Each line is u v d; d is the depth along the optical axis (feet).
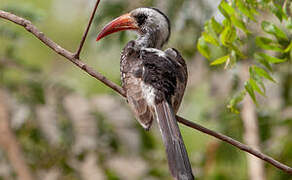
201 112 45.42
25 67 42.88
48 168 41.78
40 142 41.57
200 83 45.93
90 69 28.04
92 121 42.09
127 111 42.80
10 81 42.60
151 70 28.27
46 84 42.60
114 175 41.81
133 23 33.96
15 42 44.01
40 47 52.95
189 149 46.26
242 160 42.22
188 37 43.09
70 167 41.78
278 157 41.78
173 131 25.80
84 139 41.73
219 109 44.29
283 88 43.93
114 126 42.29
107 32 34.01
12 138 39.99
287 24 25.91
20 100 41.86
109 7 42.14
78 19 57.06
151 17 33.76
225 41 26.81
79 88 43.45
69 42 56.39
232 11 26.13
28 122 41.52
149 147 42.80
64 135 41.16
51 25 56.44
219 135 26.71
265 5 26.08
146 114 27.30
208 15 41.93
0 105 40.65
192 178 24.17
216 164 42.50
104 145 42.09
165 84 27.76
